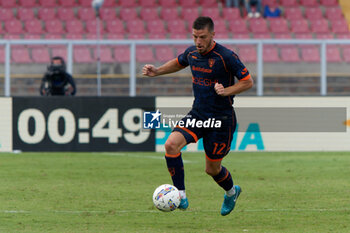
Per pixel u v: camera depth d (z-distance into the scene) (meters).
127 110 48.72
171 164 20.58
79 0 91.25
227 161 42.97
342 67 65.25
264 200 26.77
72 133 48.53
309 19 91.44
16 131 48.53
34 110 48.53
